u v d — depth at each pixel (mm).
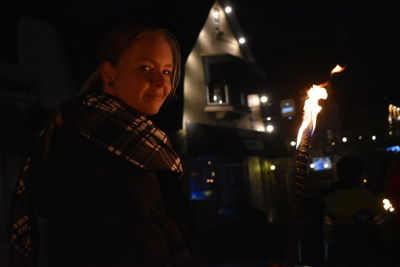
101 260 1001
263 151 15719
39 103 7516
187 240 1217
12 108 6453
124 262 990
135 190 1026
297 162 1224
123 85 1173
